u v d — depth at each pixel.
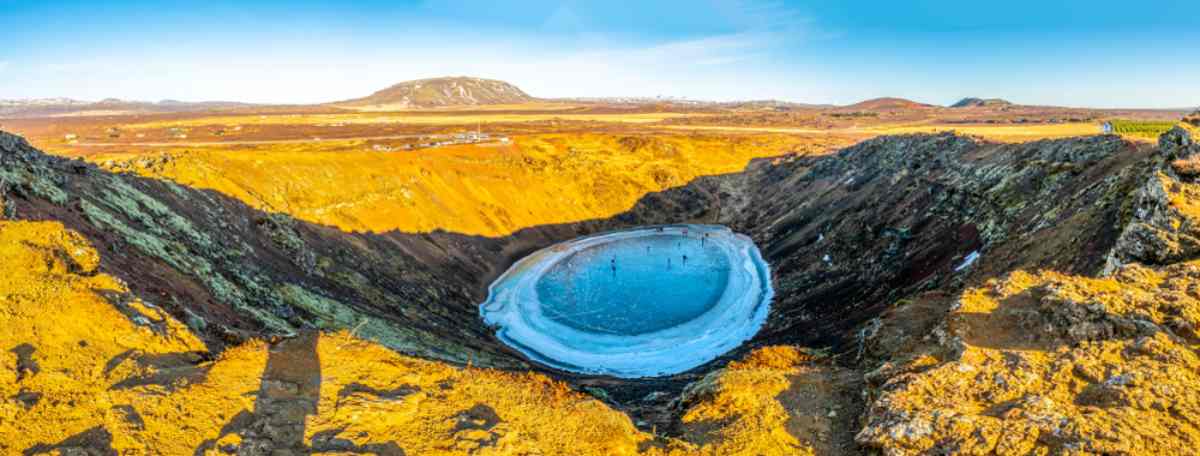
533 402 20.34
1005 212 43.38
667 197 105.88
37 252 21.12
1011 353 20.22
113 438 14.61
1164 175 27.50
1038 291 23.92
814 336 39.97
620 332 52.09
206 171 51.38
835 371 25.47
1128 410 16.08
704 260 75.00
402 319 42.97
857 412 20.91
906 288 42.12
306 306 36.06
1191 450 14.38
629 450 18.50
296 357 21.38
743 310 55.72
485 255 72.25
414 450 16.25
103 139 114.75
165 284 26.08
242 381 18.66
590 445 18.17
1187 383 16.78
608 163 111.56
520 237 82.56
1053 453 15.12
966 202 50.84
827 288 52.75
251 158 60.12
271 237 46.59
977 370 19.56
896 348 25.14
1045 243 33.19
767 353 29.64
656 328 52.78
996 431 16.11
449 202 78.44
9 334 17.42
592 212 96.75
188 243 35.19
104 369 17.39
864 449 17.89
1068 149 46.16
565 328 53.19
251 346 21.83
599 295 62.25
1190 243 23.97
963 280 35.59
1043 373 18.72
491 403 19.69
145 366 18.16
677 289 63.53
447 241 69.56
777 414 21.03
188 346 20.56
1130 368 17.86
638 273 70.06
